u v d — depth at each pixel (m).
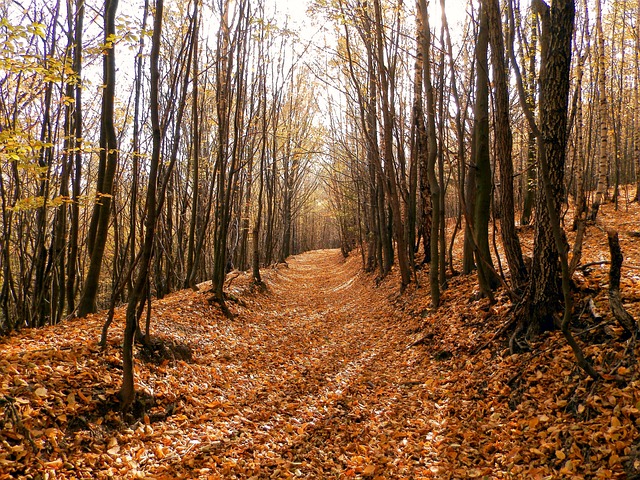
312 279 27.42
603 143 14.46
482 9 8.46
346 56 15.53
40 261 9.21
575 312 6.30
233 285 15.74
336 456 5.12
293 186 36.16
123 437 5.00
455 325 8.70
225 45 12.98
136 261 6.34
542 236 6.39
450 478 4.30
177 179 19.09
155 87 5.45
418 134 14.67
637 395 4.12
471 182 11.06
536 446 4.37
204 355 8.32
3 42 5.79
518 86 4.52
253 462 4.91
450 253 12.61
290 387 7.46
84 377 5.54
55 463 4.15
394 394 6.90
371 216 22.48
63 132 10.73
